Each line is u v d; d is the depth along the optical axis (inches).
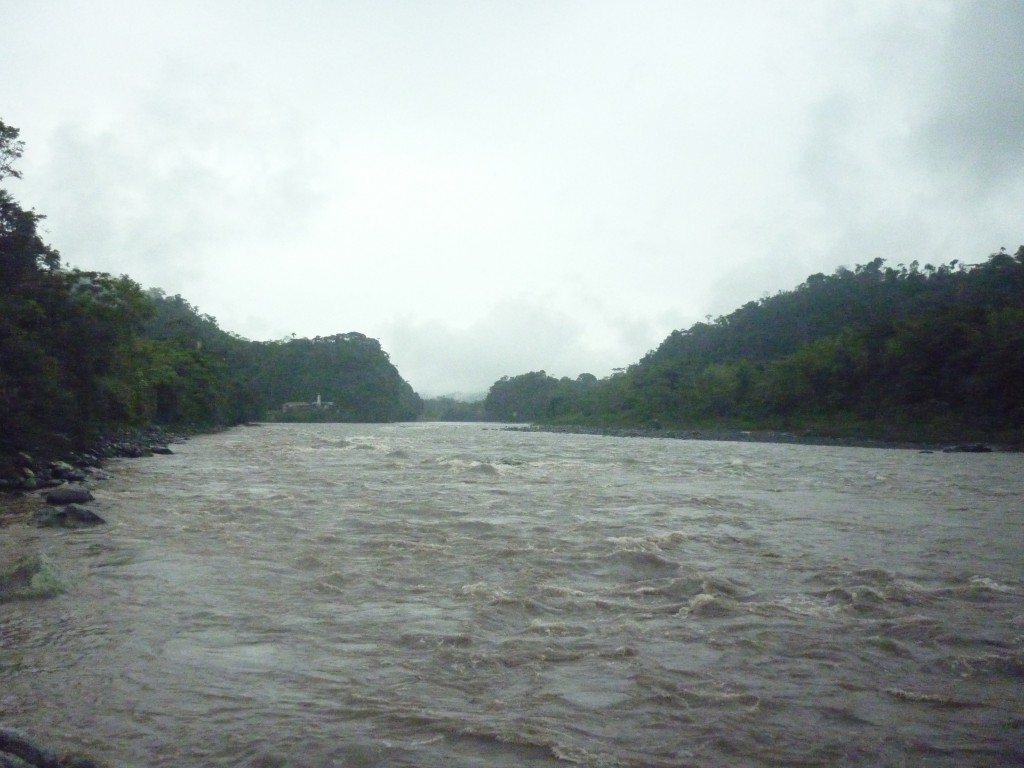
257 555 490.6
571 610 374.0
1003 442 2135.8
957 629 345.7
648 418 3885.3
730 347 4483.3
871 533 594.9
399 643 322.0
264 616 358.6
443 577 438.0
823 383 3004.4
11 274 1160.2
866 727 247.6
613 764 221.6
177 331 3277.6
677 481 1023.0
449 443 2103.8
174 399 2527.1
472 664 298.7
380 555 493.4
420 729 241.3
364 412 5620.1
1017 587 420.8
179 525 600.1
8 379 949.8
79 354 1268.5
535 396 6412.4
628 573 452.1
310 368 5664.4
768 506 756.0
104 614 357.1
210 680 279.1
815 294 4520.2
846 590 406.9
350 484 925.2
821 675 290.7
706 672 292.4
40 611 361.1
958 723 251.1
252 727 241.4
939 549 528.7
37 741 221.5
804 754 229.3
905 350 2682.1
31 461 952.9
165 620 349.7
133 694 265.7
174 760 220.1
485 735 237.0
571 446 2030.0
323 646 317.1
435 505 729.6
